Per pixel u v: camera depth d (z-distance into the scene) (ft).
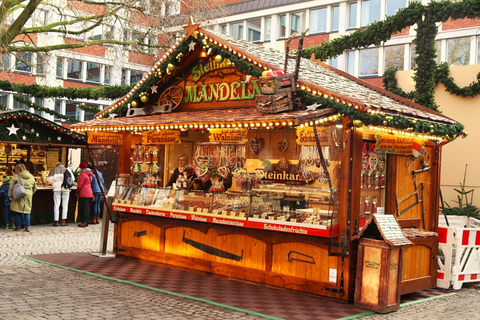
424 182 32.83
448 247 31.32
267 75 28.55
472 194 51.88
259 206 29.32
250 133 32.27
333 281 26.84
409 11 46.83
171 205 33.88
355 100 25.63
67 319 21.27
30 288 26.61
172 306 24.32
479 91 50.83
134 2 65.21
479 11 43.91
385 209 30.48
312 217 27.12
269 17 136.56
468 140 52.16
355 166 26.58
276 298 26.91
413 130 28.78
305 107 27.71
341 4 124.06
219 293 27.48
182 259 33.68
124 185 37.52
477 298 29.58
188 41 33.65
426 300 28.50
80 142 59.41
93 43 61.72
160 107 36.55
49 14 84.38
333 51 49.42
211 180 33.40
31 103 69.72
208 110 34.14
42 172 60.75
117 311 22.89
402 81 55.36
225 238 31.45
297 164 30.09
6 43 54.08
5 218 50.98
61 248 40.93
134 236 36.65
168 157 36.52
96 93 62.75
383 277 25.16
